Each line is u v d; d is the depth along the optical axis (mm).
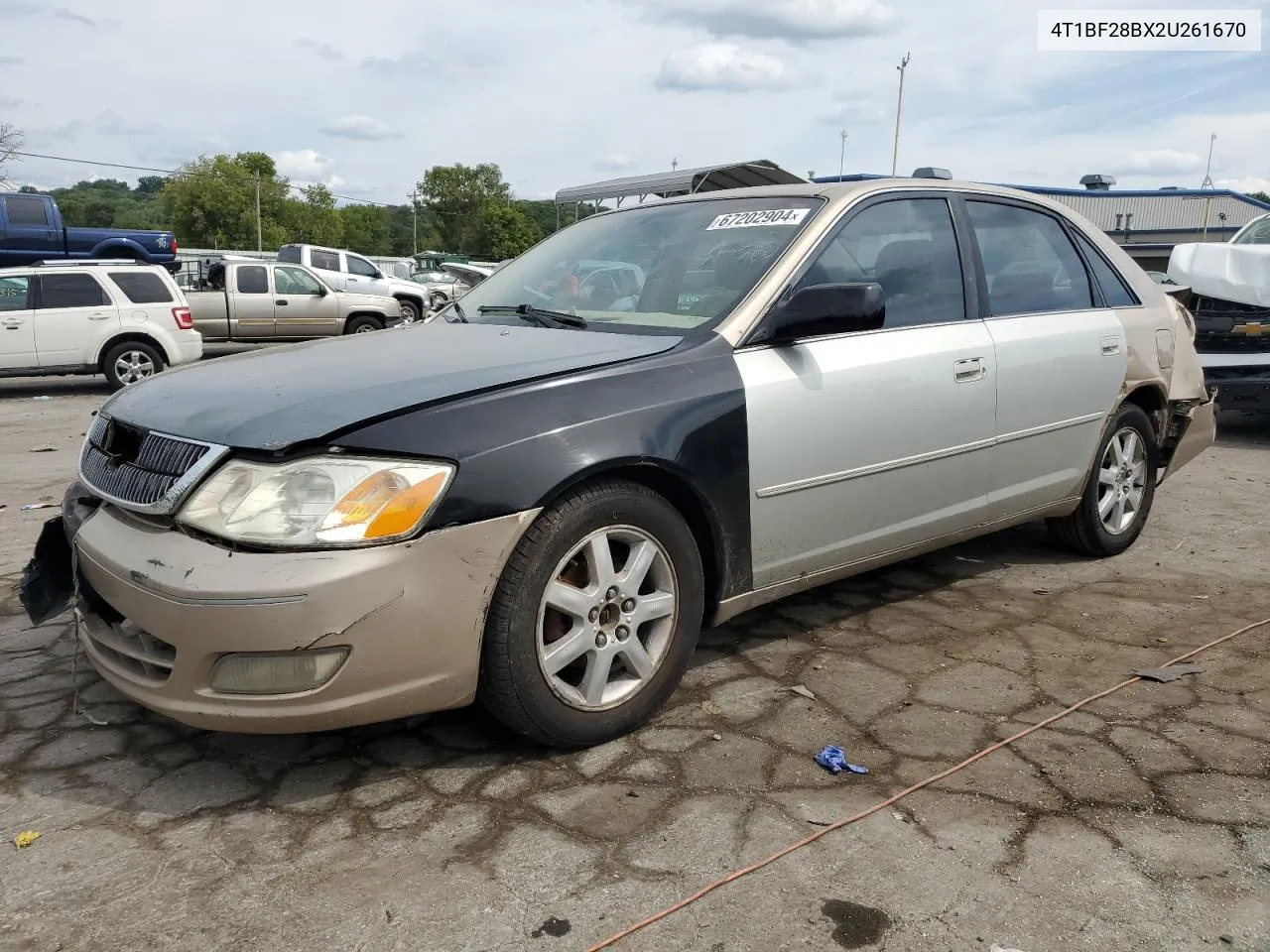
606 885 2281
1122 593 4289
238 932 2137
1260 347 8023
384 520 2457
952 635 3811
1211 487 6516
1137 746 2916
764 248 3512
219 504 2504
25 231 19500
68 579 3195
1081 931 2123
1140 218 35781
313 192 97938
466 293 4293
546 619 2770
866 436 3445
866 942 2090
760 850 2404
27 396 13312
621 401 2871
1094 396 4359
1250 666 3488
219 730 2510
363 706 2502
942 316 3811
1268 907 2199
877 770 2785
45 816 2582
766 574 3293
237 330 17750
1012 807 2590
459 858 2387
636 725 2980
